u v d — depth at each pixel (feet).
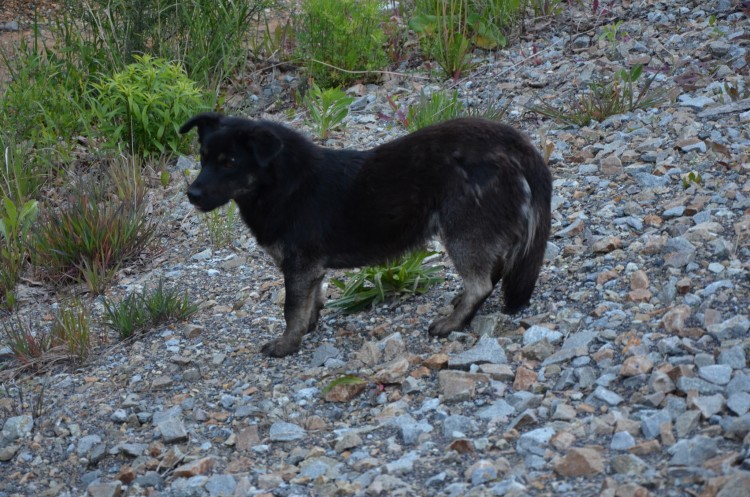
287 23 31.27
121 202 23.62
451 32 28.14
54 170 26.03
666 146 20.80
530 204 15.38
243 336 17.70
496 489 11.35
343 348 16.49
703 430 11.78
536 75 26.40
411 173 15.58
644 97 23.52
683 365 13.00
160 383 16.21
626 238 17.70
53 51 31.89
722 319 14.26
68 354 17.88
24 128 26.71
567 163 21.63
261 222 16.28
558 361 14.21
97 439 14.94
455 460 12.34
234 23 30.25
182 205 24.22
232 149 15.60
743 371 12.81
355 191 15.89
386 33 30.60
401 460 12.50
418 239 16.02
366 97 27.68
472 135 15.34
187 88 26.30
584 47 27.32
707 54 24.68
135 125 26.58
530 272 15.70
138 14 29.27
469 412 13.66
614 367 13.62
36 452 14.97
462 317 15.85
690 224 17.43
